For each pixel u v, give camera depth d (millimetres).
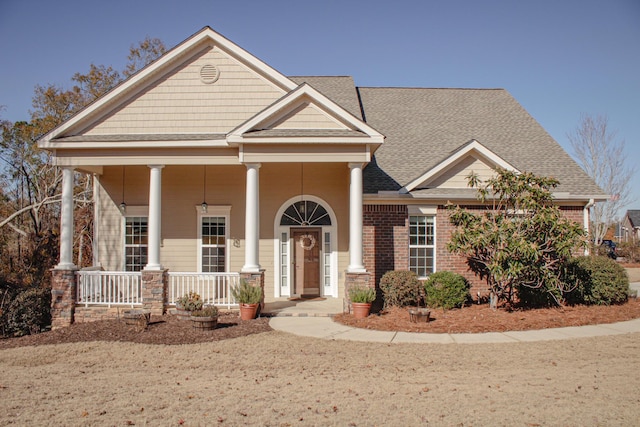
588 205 17250
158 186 15141
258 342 11328
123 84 15594
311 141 14328
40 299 15688
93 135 15539
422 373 8641
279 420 6559
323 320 13789
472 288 16688
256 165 14688
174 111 15859
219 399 7438
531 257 13648
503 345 10625
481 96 23031
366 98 22625
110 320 14422
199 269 17531
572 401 7055
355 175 14695
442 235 16797
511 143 19641
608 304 15297
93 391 7977
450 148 19047
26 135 29688
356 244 14586
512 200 14477
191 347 11102
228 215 17609
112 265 17531
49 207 32906
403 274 15406
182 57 15969
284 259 17609
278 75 15773
